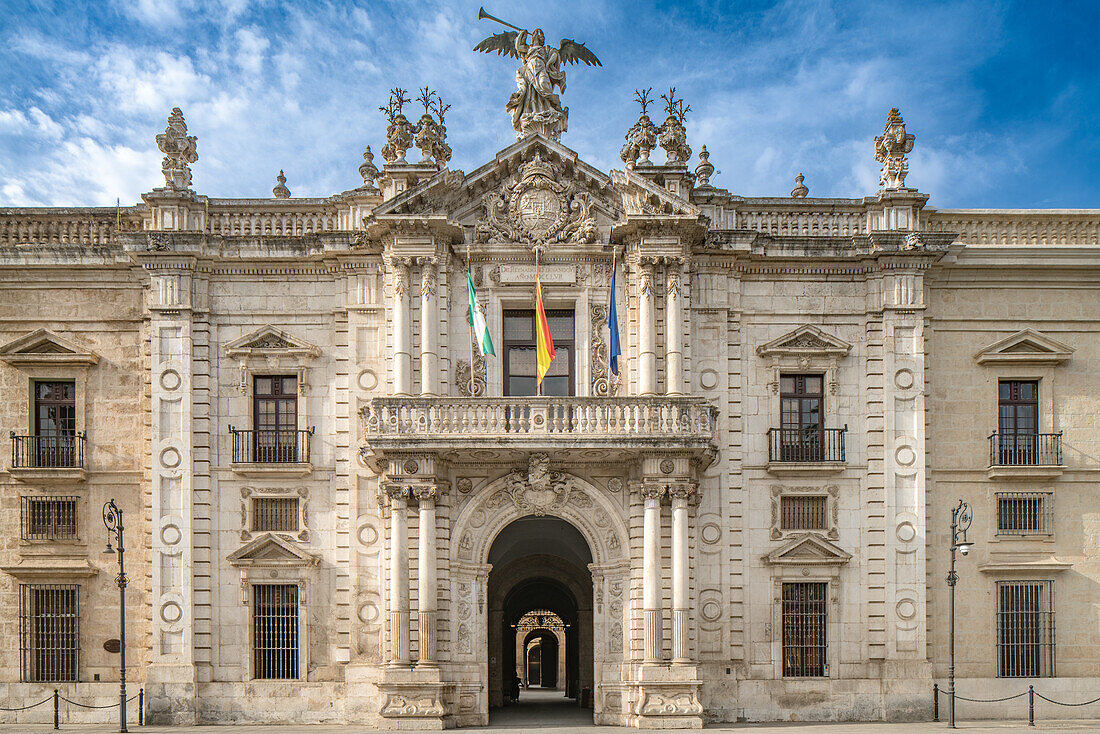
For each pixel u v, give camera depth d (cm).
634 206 3412
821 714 3338
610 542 3372
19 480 3434
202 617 3362
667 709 3120
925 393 3494
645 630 3195
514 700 5009
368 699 3306
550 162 3500
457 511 3359
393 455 3212
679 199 3334
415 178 3509
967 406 3544
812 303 3553
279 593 3419
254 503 3447
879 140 3659
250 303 3525
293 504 3459
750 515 3459
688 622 3219
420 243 3375
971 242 3628
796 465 3431
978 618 3438
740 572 3419
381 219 3328
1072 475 3512
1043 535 3478
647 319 3359
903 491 3441
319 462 3462
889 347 3491
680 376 3347
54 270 3522
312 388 3503
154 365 3438
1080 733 2920
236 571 3400
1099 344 3581
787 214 3603
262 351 3472
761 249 3506
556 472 3366
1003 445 3525
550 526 3803
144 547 3403
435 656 3188
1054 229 3638
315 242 3497
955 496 3500
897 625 3375
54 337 3497
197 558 3384
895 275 3512
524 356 3525
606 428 3209
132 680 3366
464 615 3334
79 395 3494
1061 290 3597
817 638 3412
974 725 3184
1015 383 3588
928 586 3434
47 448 3491
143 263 3462
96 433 3481
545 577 4819
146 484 3419
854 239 3512
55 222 3606
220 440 3459
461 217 3494
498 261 3484
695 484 3266
